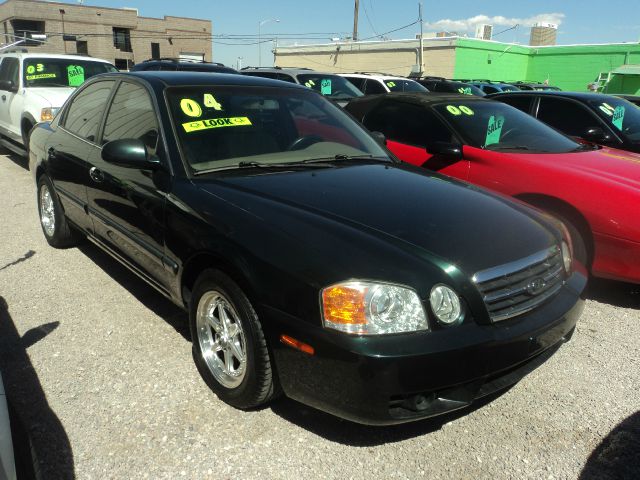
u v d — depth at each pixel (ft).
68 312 12.81
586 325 13.14
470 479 8.15
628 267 13.57
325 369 7.70
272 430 9.02
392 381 7.41
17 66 29.32
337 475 8.13
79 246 17.11
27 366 10.59
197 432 8.92
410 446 8.79
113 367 10.62
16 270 15.19
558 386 10.52
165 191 10.35
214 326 9.66
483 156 16.07
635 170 15.31
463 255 8.29
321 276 7.77
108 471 8.07
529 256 8.87
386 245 8.20
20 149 28.50
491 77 118.73
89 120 14.17
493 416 9.59
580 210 14.01
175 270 10.16
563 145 17.28
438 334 7.70
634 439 9.07
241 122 11.88
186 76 12.74
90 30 177.27
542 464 8.48
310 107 13.51
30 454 7.68
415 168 12.56
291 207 9.15
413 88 46.16
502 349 8.06
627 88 103.91
